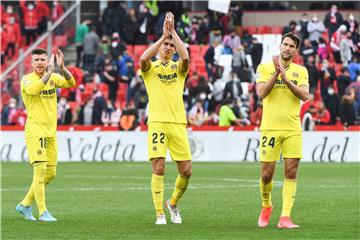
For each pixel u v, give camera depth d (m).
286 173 28.62
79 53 77.38
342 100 69.75
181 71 29.70
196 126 66.38
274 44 80.94
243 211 33.56
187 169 29.70
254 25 85.38
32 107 30.77
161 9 79.38
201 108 68.94
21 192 41.97
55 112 31.20
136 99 70.81
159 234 26.86
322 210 33.53
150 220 30.72
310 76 71.62
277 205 35.88
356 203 36.03
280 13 85.06
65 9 81.00
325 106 70.06
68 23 79.88
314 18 76.00
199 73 76.62
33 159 30.72
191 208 34.66
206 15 79.25
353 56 75.81
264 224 28.84
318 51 75.81
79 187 44.53
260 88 28.39
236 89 69.19
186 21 77.56
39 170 30.69
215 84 71.44
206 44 78.69
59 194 40.78
